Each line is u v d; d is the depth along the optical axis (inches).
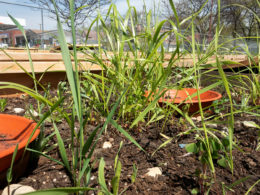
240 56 135.8
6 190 28.3
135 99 51.3
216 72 116.7
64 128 52.5
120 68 51.6
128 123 54.3
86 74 53.4
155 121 56.2
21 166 34.1
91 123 55.1
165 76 39.5
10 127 41.8
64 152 27.7
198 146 29.6
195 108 61.6
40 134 37.7
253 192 31.5
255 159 39.5
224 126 56.0
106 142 46.1
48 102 26.9
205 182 32.9
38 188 32.2
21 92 86.7
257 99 72.2
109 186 32.5
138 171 36.6
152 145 45.5
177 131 52.1
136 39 50.5
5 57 82.9
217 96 66.6
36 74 89.6
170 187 32.9
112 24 50.3
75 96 23.5
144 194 31.4
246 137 49.5
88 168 27.6
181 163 39.1
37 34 266.1
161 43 41.2
